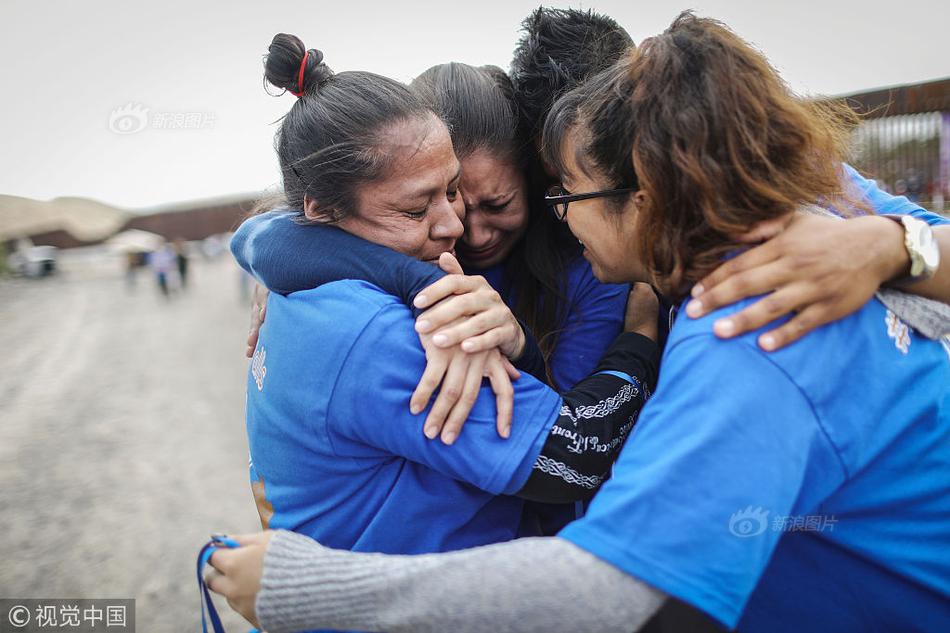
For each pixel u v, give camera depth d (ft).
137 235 86.58
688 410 2.99
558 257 5.16
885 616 3.50
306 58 4.28
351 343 3.81
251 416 4.71
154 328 48.03
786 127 3.26
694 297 3.30
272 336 4.37
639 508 2.90
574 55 4.97
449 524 4.10
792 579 3.59
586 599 2.87
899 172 15.97
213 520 16.37
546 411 3.84
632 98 3.47
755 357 2.99
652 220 3.42
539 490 3.77
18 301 65.10
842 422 3.07
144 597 13.15
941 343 3.65
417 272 4.02
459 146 4.77
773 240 3.20
